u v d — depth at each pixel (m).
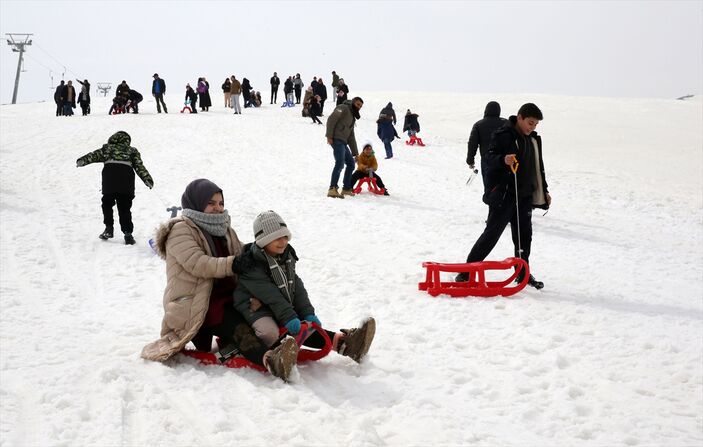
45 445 2.96
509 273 7.13
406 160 18.86
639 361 4.45
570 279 6.94
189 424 3.26
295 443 3.09
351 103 11.64
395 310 5.61
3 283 6.18
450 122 31.48
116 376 3.82
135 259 7.50
